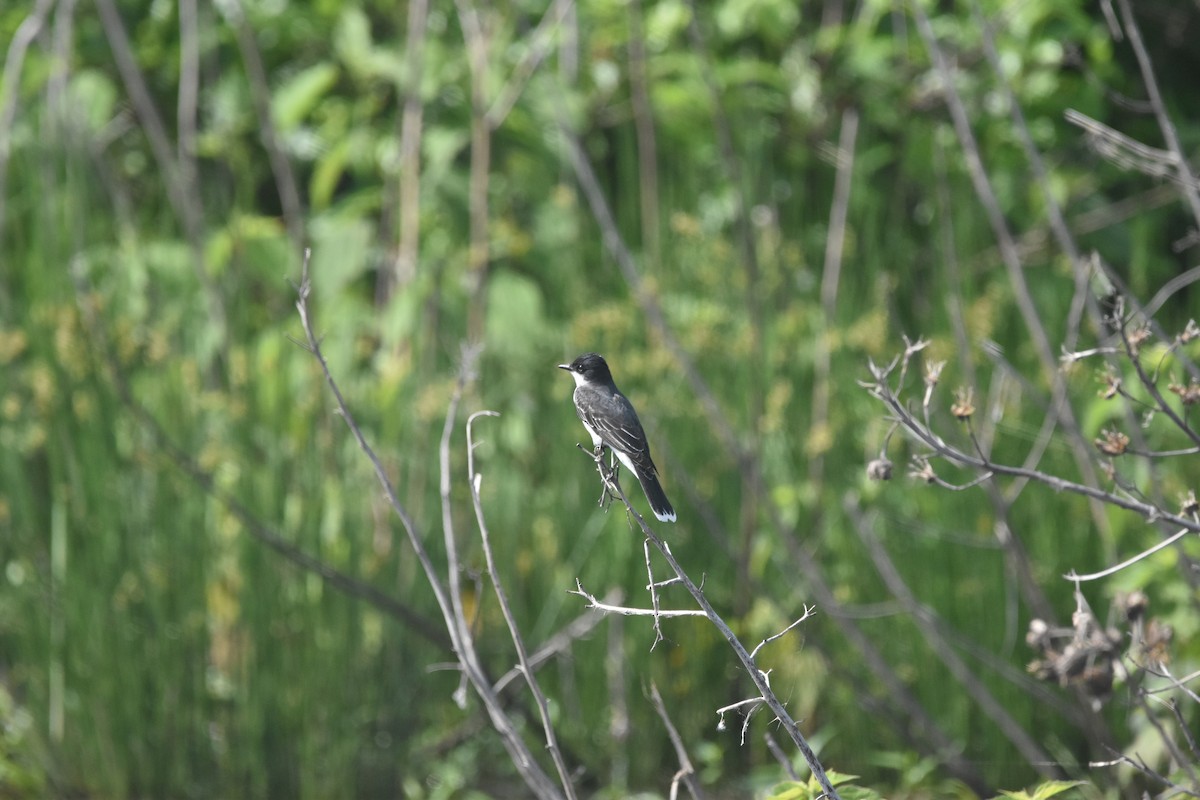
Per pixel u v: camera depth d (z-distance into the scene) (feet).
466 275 44.68
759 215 44.75
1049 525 35.70
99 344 36.22
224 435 37.37
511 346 41.93
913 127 44.29
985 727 35.22
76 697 35.45
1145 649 22.49
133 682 35.35
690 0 40.55
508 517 37.60
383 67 48.06
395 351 41.81
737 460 34.71
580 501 37.40
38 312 37.42
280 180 48.60
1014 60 43.68
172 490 35.91
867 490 36.29
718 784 36.06
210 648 36.09
